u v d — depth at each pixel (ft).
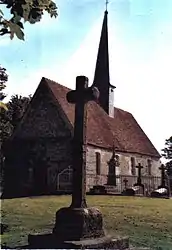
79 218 28.86
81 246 26.76
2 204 66.74
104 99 151.94
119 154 134.31
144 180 146.20
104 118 143.95
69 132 114.93
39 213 53.93
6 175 120.57
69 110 121.60
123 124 158.61
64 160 114.01
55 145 116.16
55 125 117.29
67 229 28.84
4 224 42.55
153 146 171.22
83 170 30.71
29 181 117.70
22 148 120.47
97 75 154.81
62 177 112.98
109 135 135.54
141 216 51.80
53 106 118.52
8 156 121.60
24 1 17.99
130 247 30.91
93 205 64.69
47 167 116.06
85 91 31.68
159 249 31.55
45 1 18.47
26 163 119.03
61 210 29.81
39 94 120.88
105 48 156.04
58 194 107.04
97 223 29.81
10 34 18.40
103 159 124.36
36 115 120.47
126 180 123.24
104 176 123.65
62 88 129.29
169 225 44.80
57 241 28.09
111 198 83.25
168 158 199.31
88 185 113.19
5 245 30.01
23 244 30.37
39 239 28.94
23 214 52.60
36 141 118.93
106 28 157.38
